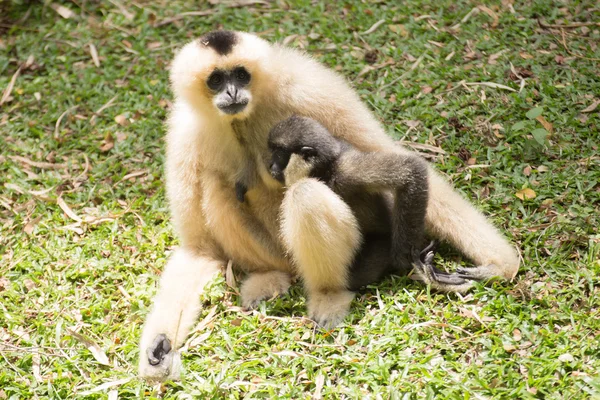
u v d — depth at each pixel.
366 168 11.12
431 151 13.88
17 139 15.80
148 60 17.36
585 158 13.06
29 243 13.28
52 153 15.42
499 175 13.10
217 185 12.07
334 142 11.45
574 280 10.86
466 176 13.09
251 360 10.36
